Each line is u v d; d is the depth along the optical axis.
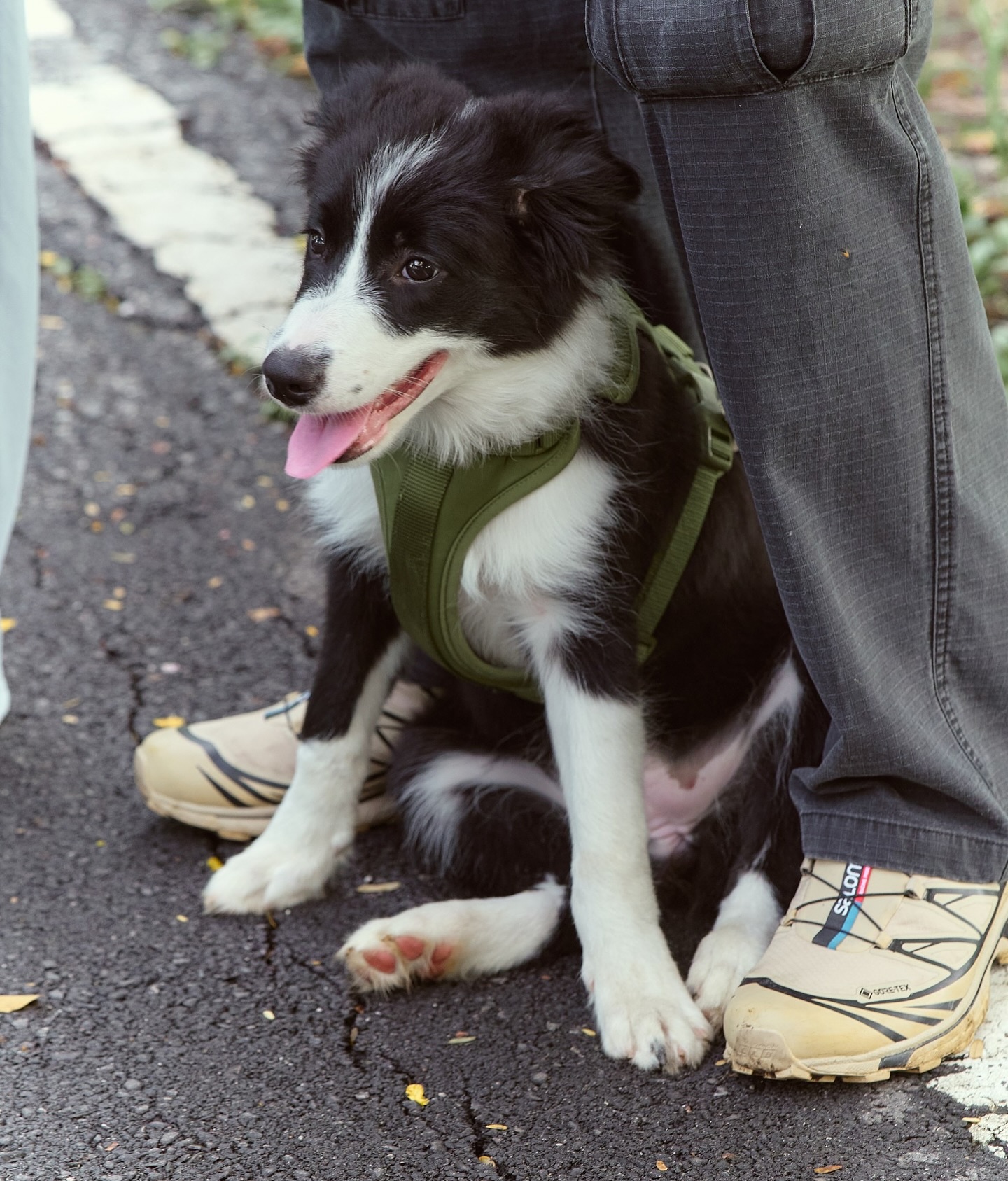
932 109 5.93
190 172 5.49
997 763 1.99
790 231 1.69
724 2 1.59
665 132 1.73
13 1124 1.84
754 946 2.08
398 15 2.31
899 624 1.90
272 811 2.46
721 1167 1.76
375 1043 2.00
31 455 3.89
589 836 2.08
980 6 4.96
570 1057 1.97
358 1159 1.78
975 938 1.93
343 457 1.94
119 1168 1.77
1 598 3.26
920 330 1.79
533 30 2.25
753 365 1.77
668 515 2.17
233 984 2.12
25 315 2.38
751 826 2.23
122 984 2.11
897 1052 1.85
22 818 2.51
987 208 4.84
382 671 2.35
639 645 2.21
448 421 2.07
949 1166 1.74
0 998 2.07
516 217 1.98
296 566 3.43
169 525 3.60
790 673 2.27
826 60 1.61
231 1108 1.87
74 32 6.95
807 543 1.83
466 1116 1.86
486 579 2.15
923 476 1.85
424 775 2.41
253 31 6.97
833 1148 1.78
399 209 1.93
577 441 2.07
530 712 2.38
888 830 1.94
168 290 4.71
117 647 3.09
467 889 2.36
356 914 2.29
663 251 2.38
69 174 5.45
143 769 2.47
